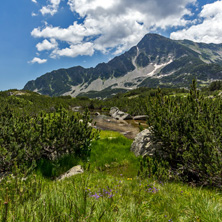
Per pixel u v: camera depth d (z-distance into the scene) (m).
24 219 2.35
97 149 11.73
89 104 95.25
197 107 8.35
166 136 8.31
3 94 65.88
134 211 3.11
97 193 4.11
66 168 8.73
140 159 10.27
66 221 2.41
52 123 9.63
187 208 3.67
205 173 6.62
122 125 35.69
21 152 7.11
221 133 6.13
